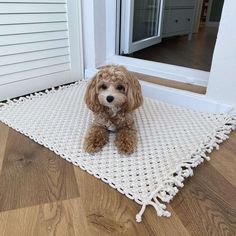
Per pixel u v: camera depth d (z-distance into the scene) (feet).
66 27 5.35
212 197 2.60
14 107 4.51
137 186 2.67
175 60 6.93
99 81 3.28
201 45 9.47
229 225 2.28
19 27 4.55
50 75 5.43
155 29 8.16
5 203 2.49
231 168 3.07
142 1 7.11
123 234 2.18
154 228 2.24
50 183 2.77
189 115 4.30
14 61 4.69
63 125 3.94
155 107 4.62
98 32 5.92
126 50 6.77
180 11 10.27
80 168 3.01
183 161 3.05
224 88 4.15
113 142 3.49
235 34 3.71
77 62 5.91
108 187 2.71
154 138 3.60
